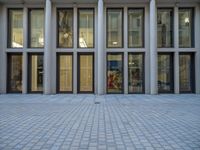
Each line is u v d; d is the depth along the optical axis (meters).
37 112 10.02
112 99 14.77
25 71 17.91
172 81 18.16
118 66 18.06
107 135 6.32
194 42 18.00
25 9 18.11
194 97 15.71
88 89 18.08
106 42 18.03
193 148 5.21
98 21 17.47
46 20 17.47
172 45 18.17
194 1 17.83
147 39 17.89
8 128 7.12
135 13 18.28
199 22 17.97
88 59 18.12
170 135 6.32
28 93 18.08
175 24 18.00
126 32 17.94
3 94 17.66
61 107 11.47
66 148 5.21
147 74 17.83
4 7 18.11
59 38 18.25
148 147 5.29
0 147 5.29
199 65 17.92
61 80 18.19
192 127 7.24
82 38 18.20
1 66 18.03
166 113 9.74
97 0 17.61
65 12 18.28
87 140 5.85
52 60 17.89
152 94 17.34
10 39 18.28
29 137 6.13
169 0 17.67
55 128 7.11
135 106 11.80
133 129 7.00
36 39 18.28
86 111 10.29
